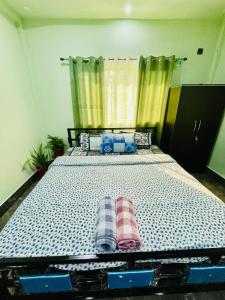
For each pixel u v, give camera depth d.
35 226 1.12
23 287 0.92
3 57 2.16
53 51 2.71
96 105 2.90
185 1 2.08
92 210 1.28
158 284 1.08
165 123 3.12
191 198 1.41
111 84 2.82
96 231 1.00
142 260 0.93
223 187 2.70
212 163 3.02
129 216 1.09
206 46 2.76
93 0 2.05
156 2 2.11
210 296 1.21
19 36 2.53
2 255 0.91
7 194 2.20
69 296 1.00
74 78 2.72
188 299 1.19
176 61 2.78
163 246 0.95
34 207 1.31
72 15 2.43
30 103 2.82
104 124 3.02
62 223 1.14
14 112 2.39
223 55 2.66
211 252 0.89
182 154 2.95
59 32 2.61
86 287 1.04
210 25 2.64
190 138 2.85
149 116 3.02
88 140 2.78
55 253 0.92
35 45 2.67
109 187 1.59
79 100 2.83
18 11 2.30
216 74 2.83
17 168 2.44
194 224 1.12
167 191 1.51
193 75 2.92
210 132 2.82
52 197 1.44
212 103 2.64
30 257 0.86
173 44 2.73
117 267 0.94
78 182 1.69
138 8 2.25
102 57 2.60
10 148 2.28
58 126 3.18
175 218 1.17
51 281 0.89
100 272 0.95
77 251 0.94
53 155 3.21
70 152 2.74
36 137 3.01
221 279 0.98
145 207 1.29
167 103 3.00
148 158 2.26
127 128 3.03
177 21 2.61
